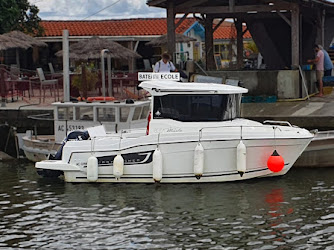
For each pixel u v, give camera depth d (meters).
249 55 37.69
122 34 34.94
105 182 16.05
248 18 26.75
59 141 18.45
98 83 24.72
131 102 17.77
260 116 18.34
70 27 35.75
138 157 15.66
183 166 15.40
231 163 15.30
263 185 15.30
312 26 26.31
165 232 12.33
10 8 32.47
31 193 15.44
